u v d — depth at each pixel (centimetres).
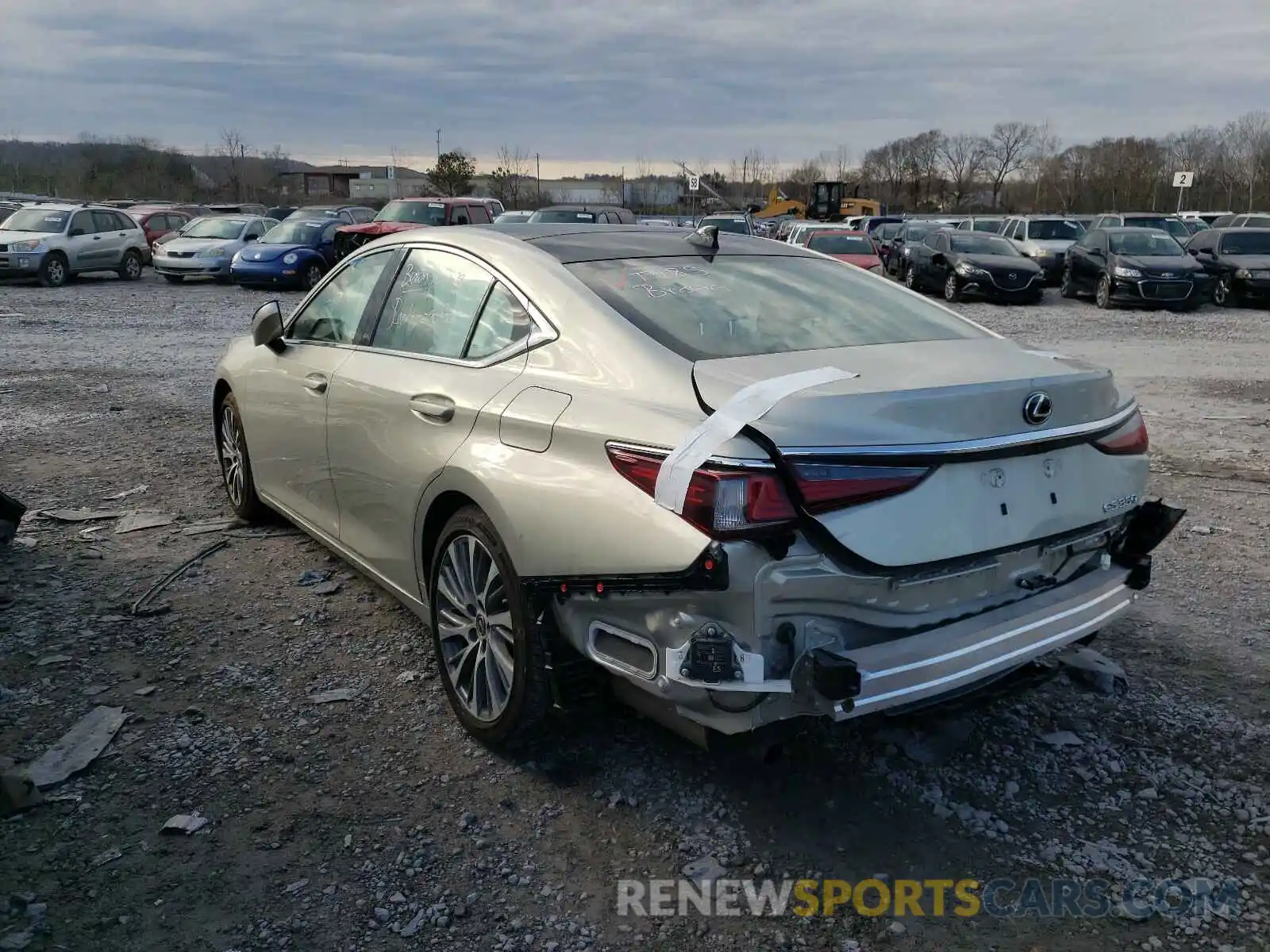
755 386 279
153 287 2253
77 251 2258
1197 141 7275
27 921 263
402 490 379
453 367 369
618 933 266
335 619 448
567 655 313
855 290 395
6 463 696
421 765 339
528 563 305
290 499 495
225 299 1992
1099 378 318
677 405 285
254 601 465
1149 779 335
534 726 326
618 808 317
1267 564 532
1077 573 332
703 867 291
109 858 288
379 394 396
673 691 276
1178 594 489
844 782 332
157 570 499
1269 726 368
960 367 307
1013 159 8462
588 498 289
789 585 264
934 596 288
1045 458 302
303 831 303
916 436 271
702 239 410
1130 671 410
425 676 399
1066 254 2228
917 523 273
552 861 293
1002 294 2095
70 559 511
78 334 1437
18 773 324
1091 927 271
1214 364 1284
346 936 262
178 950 256
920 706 297
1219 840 305
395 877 284
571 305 338
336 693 383
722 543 259
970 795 327
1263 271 2006
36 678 385
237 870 285
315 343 470
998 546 289
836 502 262
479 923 268
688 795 324
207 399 953
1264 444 812
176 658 407
